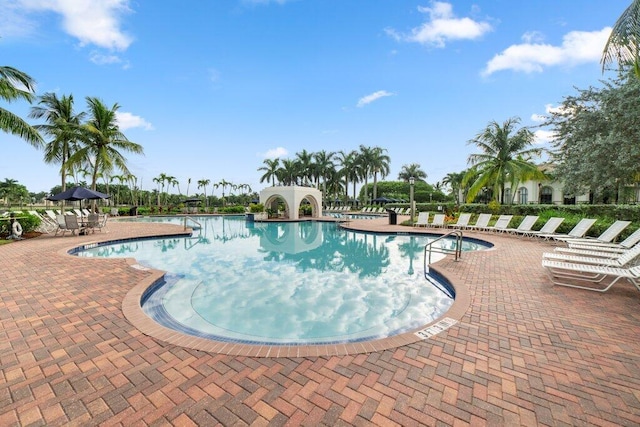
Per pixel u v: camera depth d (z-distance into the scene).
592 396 2.27
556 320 3.68
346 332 4.09
